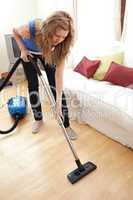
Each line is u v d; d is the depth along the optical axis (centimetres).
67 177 168
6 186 162
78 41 292
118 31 262
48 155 192
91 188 158
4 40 345
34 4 356
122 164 179
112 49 259
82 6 276
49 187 160
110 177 167
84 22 282
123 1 246
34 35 164
